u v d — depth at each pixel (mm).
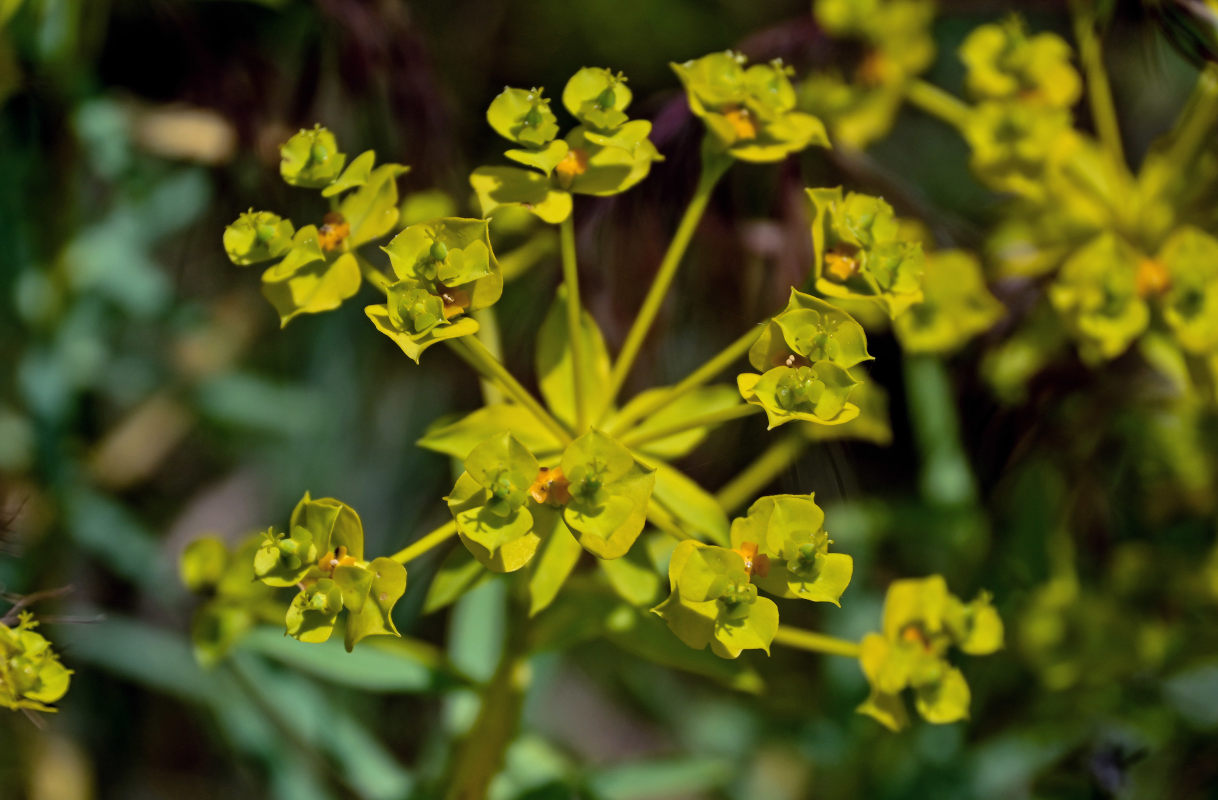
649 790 538
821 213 473
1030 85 536
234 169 554
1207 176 524
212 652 501
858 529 564
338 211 476
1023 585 563
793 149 484
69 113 554
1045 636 562
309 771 563
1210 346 508
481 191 472
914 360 553
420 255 458
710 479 528
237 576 501
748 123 484
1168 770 565
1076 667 562
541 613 497
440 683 507
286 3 547
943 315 532
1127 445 558
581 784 535
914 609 485
